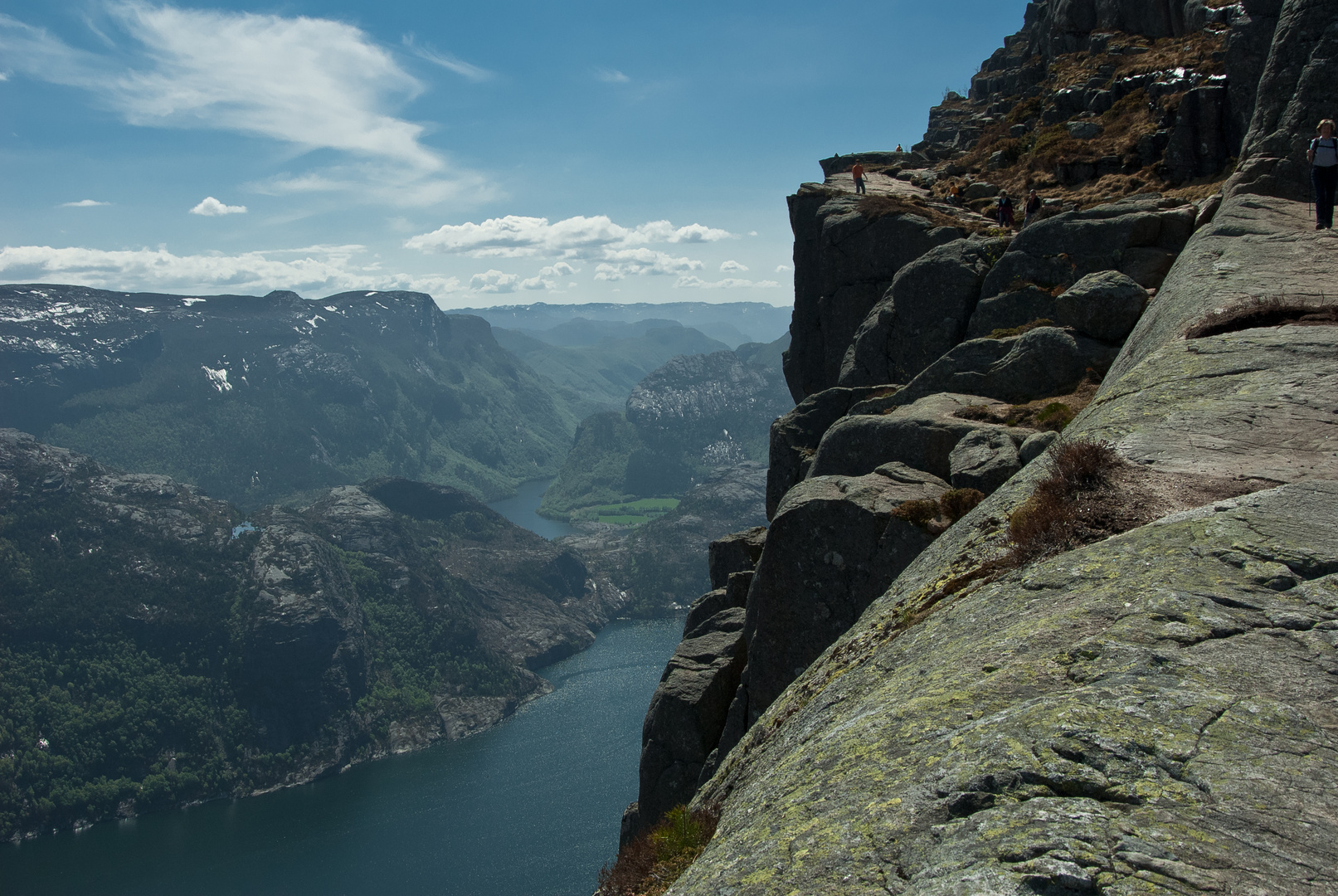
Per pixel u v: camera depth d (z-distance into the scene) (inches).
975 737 194.9
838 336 2001.7
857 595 743.1
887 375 1578.5
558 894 7534.5
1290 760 161.8
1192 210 1251.2
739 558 1368.1
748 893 179.9
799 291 2305.6
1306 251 819.4
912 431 916.6
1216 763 163.3
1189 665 200.4
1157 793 157.4
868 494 765.3
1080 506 354.3
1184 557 265.1
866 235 1939.0
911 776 194.1
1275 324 586.2
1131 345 772.6
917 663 298.0
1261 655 200.7
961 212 2022.6
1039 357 1013.2
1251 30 1601.9
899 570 714.8
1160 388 494.0
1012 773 173.9
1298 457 363.3
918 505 722.8
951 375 1112.2
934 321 1499.8
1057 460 392.5
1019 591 301.4
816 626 768.3
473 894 7706.7
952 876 148.9
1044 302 1289.4
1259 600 227.3
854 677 346.0
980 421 902.4
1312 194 1092.5
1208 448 387.5
